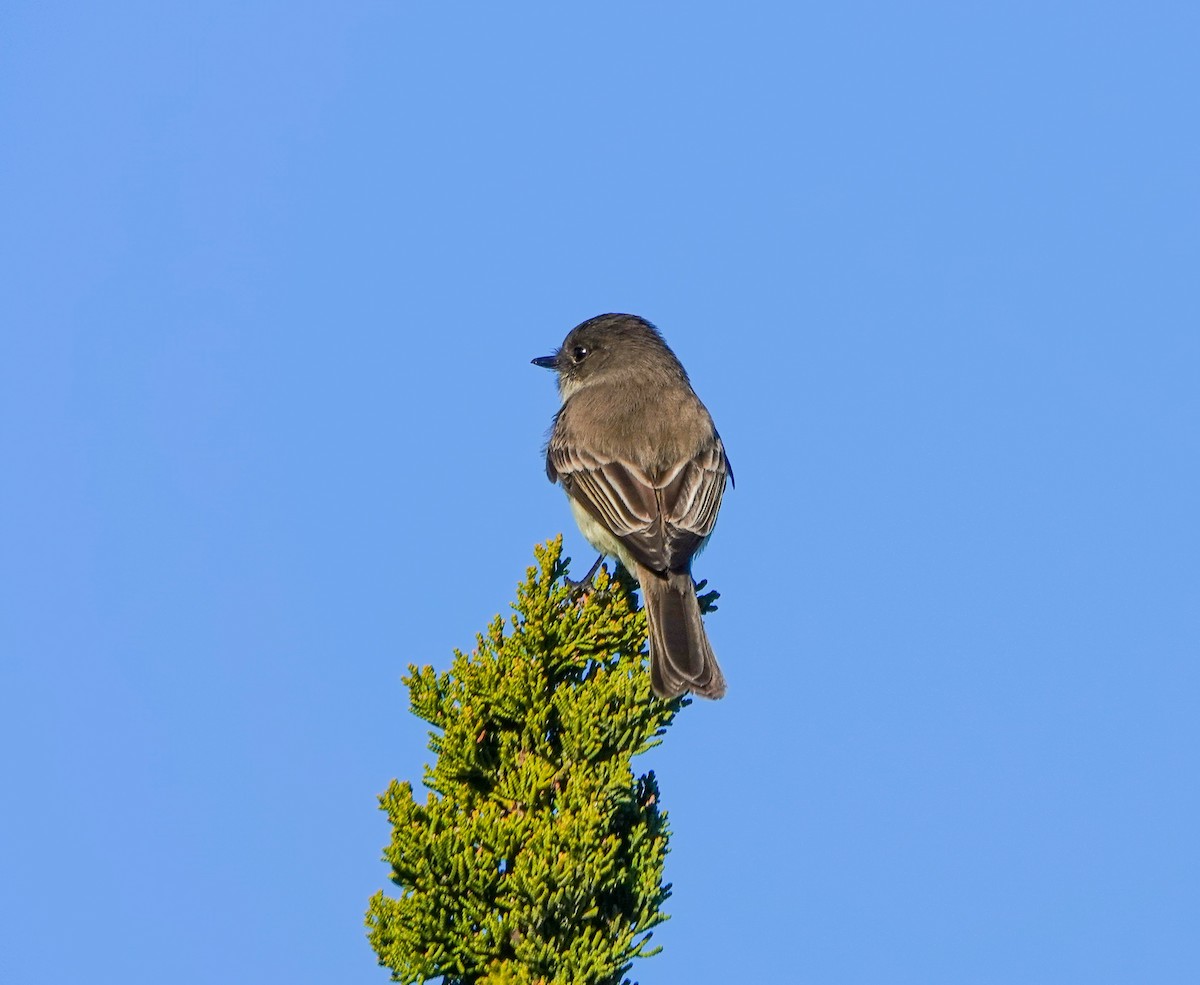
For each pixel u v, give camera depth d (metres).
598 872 5.45
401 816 5.64
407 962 5.48
